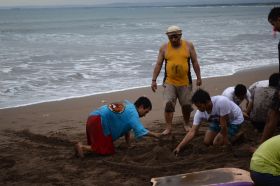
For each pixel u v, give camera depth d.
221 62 17.70
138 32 38.66
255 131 7.39
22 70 15.60
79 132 8.23
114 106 6.50
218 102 6.30
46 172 5.92
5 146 7.31
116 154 6.58
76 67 16.42
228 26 46.06
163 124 8.66
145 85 12.97
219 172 5.02
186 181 4.83
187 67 7.67
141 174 5.70
